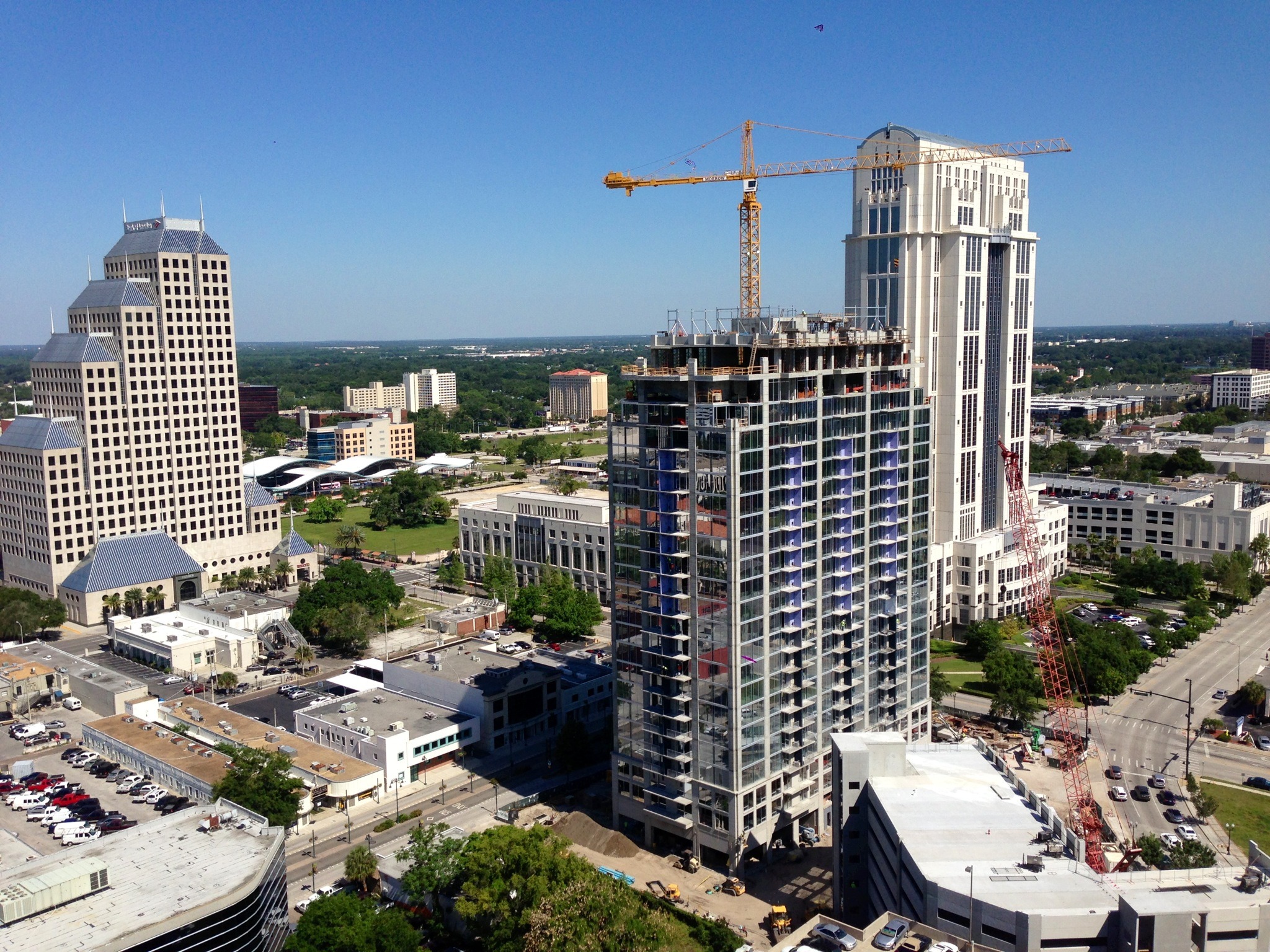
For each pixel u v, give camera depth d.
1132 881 122.31
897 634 198.00
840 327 188.50
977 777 153.62
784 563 169.62
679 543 165.12
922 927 120.19
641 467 168.25
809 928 123.88
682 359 169.62
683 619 165.62
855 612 186.75
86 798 194.75
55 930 116.31
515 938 137.38
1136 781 196.62
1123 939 112.06
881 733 160.25
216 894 124.12
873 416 187.12
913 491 198.25
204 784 192.75
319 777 196.50
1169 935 109.38
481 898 139.38
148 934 115.75
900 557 196.38
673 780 170.25
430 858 150.25
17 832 182.25
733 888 160.00
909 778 152.25
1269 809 184.50
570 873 141.00
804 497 173.38
